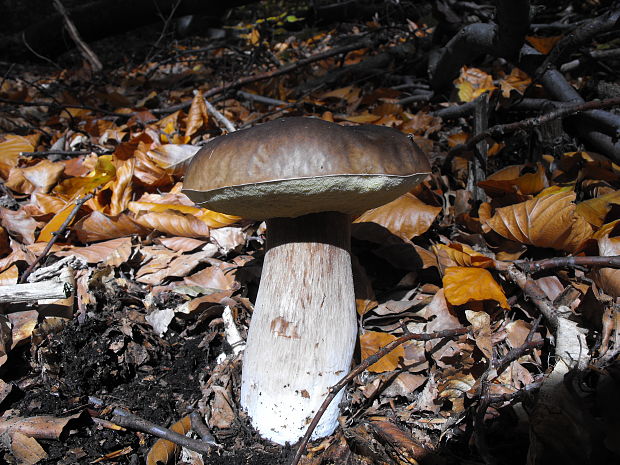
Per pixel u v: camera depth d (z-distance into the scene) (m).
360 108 0.78
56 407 0.34
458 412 0.32
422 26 0.98
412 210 0.45
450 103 0.69
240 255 0.47
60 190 0.56
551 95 0.54
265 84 0.93
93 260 0.45
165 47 1.29
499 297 0.35
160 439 0.32
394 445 0.30
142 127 0.74
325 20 1.39
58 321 0.38
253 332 0.31
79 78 1.21
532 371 0.34
